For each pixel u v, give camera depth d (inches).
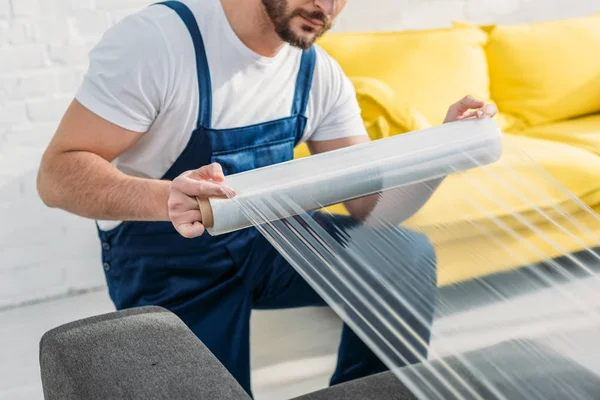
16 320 99.5
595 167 96.1
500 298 36.9
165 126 56.6
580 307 36.7
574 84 116.9
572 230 43.0
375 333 32.2
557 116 116.8
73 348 38.7
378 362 59.9
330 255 37.9
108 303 103.0
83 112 53.9
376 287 35.8
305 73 60.5
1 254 101.1
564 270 39.8
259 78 58.0
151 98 54.3
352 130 64.2
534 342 33.7
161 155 58.2
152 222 59.5
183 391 34.3
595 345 33.9
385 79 105.0
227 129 58.0
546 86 115.6
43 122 100.5
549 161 95.1
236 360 61.2
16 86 98.3
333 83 62.4
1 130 98.6
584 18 123.3
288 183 42.3
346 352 59.7
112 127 53.9
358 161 44.3
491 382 30.8
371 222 42.1
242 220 41.0
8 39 96.8
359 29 120.3
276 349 90.4
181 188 40.3
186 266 60.3
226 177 42.3
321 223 41.3
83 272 105.4
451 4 125.8
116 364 36.8
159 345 38.6
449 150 46.8
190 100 55.9
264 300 63.7
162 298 61.2
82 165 52.7
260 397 80.7
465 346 33.0
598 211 95.8
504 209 44.1
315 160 44.0
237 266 60.9
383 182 44.8
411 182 45.5
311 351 90.0
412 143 46.1
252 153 60.1
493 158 48.2
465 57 111.0
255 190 41.5
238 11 55.0
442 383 30.1
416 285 36.7
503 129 113.1
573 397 30.3
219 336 60.9
